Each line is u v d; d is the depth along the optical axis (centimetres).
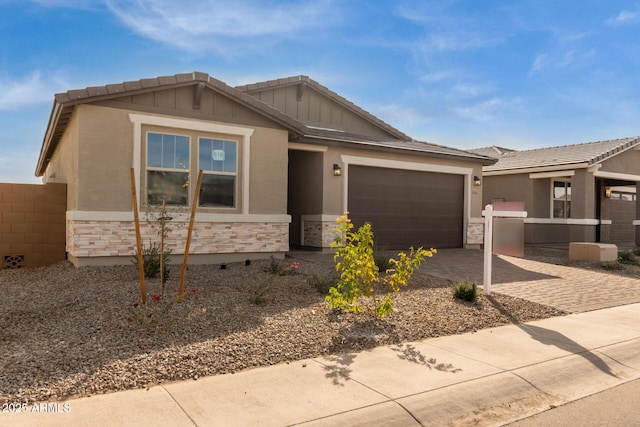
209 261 1134
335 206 1414
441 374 517
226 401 430
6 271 1082
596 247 1438
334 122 1775
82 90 967
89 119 997
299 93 1702
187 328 609
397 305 797
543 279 1136
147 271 921
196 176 1120
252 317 673
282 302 768
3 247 1117
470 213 1689
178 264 1089
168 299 741
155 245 1030
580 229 1873
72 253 1037
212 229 1133
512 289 998
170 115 1078
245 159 1175
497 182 2222
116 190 1024
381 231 1509
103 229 1012
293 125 1233
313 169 1436
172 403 421
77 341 558
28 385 440
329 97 1752
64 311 695
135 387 452
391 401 442
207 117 1123
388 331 662
